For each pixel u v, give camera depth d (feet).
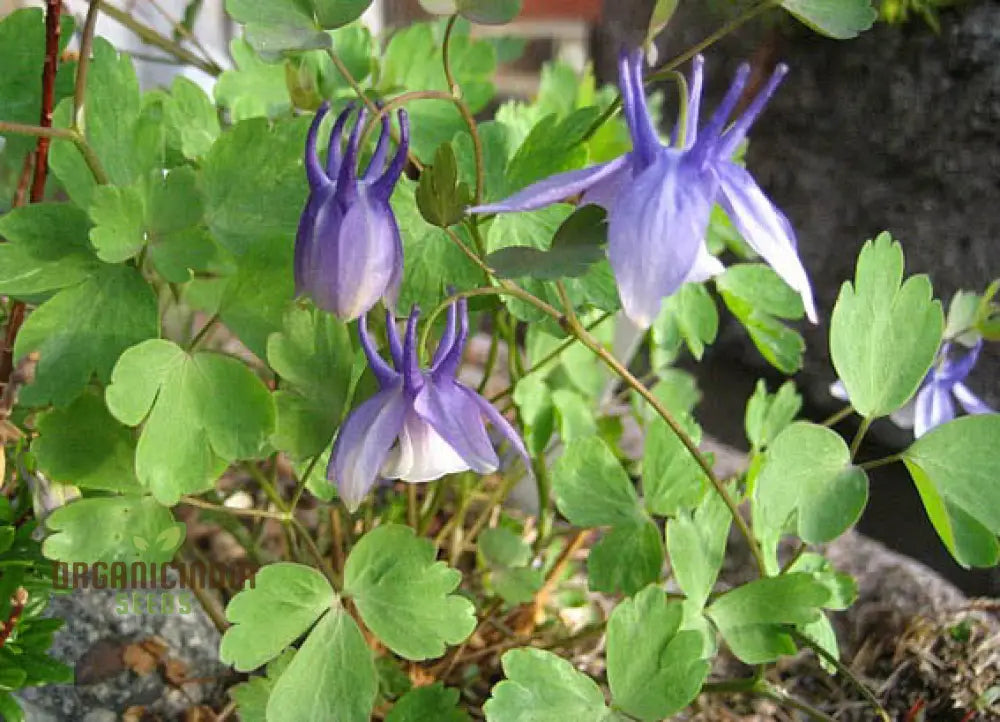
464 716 0.76
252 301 0.71
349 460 0.63
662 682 0.70
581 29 1.89
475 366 1.40
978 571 1.26
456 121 0.89
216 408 0.68
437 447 0.64
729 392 1.65
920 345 0.74
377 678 0.71
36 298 0.73
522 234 0.79
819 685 1.01
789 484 0.71
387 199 0.64
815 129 1.49
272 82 0.96
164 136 0.76
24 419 0.80
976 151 1.35
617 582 0.82
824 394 1.56
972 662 1.00
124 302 0.68
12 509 0.79
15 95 0.74
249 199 0.70
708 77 1.57
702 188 0.59
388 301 0.65
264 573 0.69
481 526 1.12
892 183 1.44
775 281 0.96
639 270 0.58
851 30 0.73
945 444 0.74
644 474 0.85
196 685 0.91
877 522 1.34
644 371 1.53
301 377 0.72
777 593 0.77
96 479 0.73
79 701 0.88
